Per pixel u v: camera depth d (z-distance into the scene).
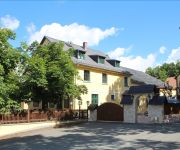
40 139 23.88
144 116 35.47
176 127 29.64
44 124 31.52
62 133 27.12
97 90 47.03
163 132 26.08
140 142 21.20
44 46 34.41
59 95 34.78
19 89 31.16
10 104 26.27
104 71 48.78
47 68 33.03
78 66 43.00
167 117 34.84
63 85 33.78
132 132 26.66
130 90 36.56
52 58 33.94
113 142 21.58
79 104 40.69
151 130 27.64
